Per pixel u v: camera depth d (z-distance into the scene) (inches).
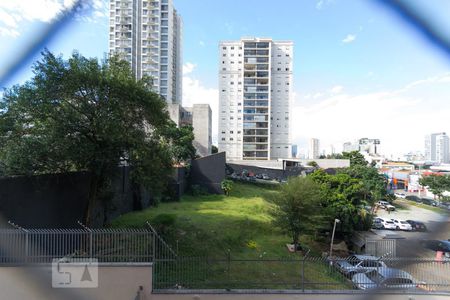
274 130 3201.3
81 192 571.8
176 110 2145.7
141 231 353.4
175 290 331.9
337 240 894.4
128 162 556.1
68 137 457.4
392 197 1691.7
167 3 3368.6
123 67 526.6
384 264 416.8
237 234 760.3
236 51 3127.5
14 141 431.8
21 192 411.2
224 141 3120.1
